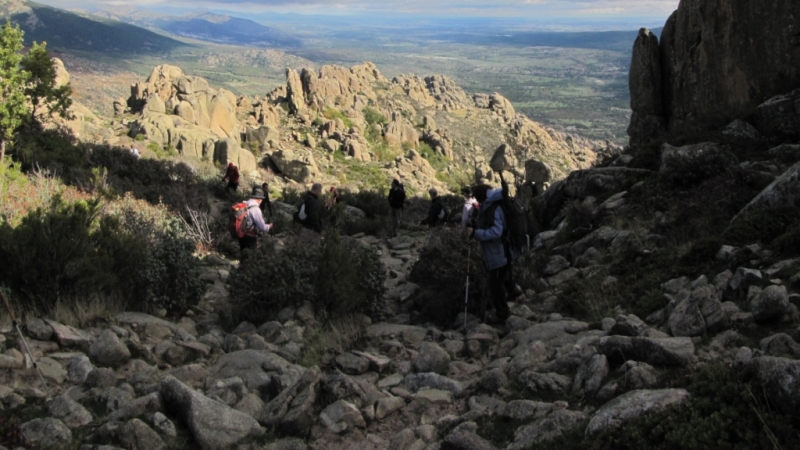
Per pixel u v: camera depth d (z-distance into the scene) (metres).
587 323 6.61
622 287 7.52
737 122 12.01
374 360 6.12
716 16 14.25
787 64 12.63
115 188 18.16
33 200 13.77
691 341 4.78
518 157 73.06
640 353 4.74
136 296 7.73
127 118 48.47
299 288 7.69
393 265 13.39
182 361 6.03
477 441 4.22
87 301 6.92
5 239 6.57
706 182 9.53
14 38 20.81
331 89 80.44
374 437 4.65
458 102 115.00
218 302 8.80
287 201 29.52
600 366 4.71
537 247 11.41
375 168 57.12
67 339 5.71
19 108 20.34
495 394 5.11
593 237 9.96
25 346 4.85
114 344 5.61
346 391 5.13
